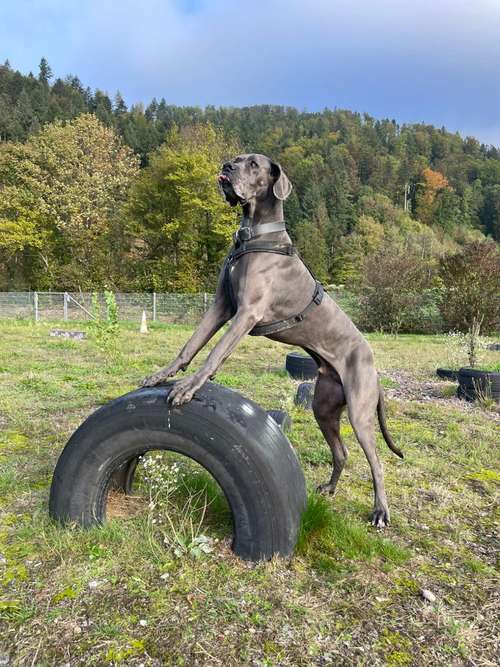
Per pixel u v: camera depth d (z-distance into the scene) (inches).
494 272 786.2
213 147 1422.2
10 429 196.7
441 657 79.6
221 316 121.0
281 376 330.6
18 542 108.0
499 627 87.8
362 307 899.4
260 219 116.7
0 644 78.9
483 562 110.3
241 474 101.0
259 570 100.1
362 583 98.2
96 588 92.1
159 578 96.0
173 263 1306.6
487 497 148.7
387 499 142.6
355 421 120.5
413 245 1911.9
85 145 1390.3
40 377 303.7
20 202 1332.4
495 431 223.6
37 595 90.2
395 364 430.0
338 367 123.6
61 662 75.2
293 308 117.0
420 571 104.9
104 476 110.0
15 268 1507.1
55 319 906.7
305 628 84.4
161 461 149.9
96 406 238.4
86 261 1382.9
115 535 107.1
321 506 117.0
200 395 104.1
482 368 338.0
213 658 76.7
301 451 181.3
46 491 136.4
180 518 115.6
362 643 81.8
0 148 1562.5
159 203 1286.9
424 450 192.7
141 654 77.0
